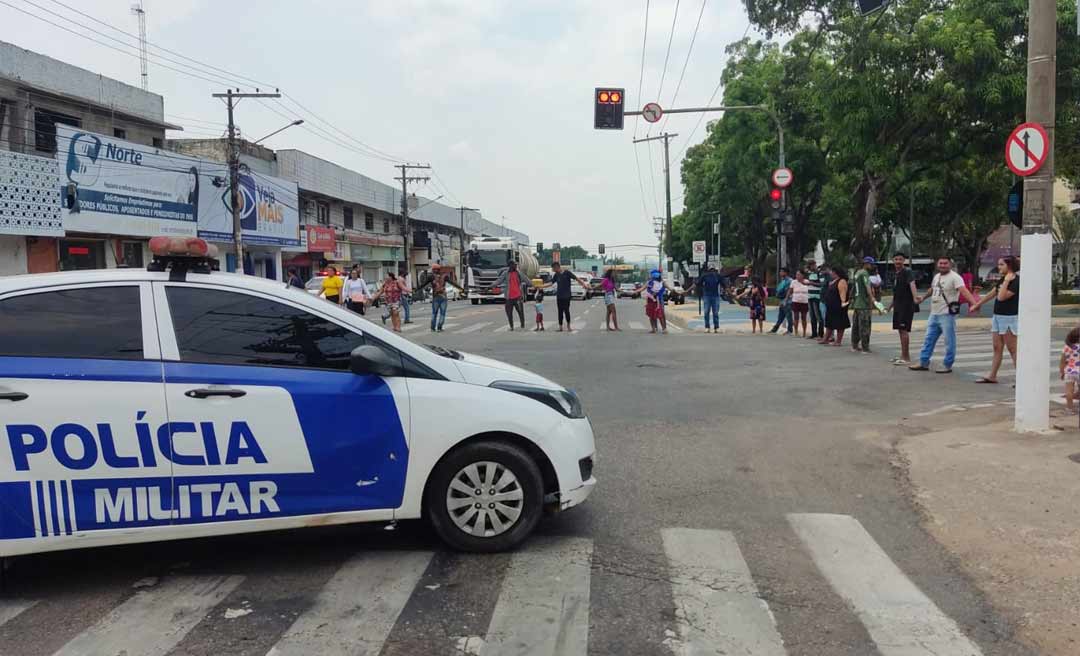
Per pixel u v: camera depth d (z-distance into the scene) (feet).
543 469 15.81
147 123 104.99
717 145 128.77
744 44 115.14
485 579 14.12
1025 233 23.90
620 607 13.05
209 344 14.03
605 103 63.77
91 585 13.88
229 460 13.73
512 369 16.37
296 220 141.18
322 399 14.17
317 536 16.31
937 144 77.97
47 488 13.06
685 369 41.93
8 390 12.91
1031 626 12.51
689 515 17.94
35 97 86.07
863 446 24.25
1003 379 37.14
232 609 12.90
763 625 12.46
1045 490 18.88
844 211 137.28
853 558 15.37
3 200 75.00
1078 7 23.41
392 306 72.33
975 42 66.95
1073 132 73.97
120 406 13.28
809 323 79.87
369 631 12.12
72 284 13.75
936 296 39.47
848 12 77.20
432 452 14.73
